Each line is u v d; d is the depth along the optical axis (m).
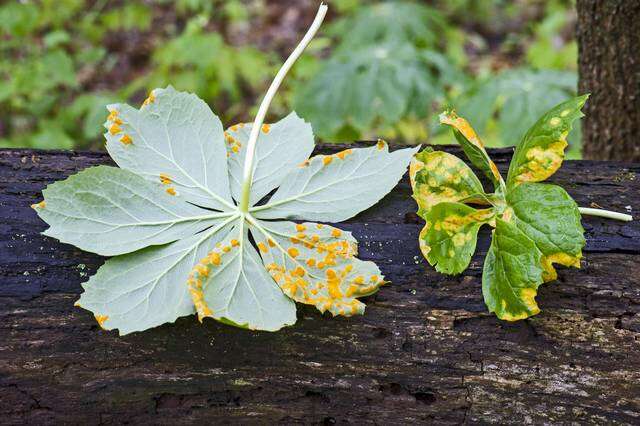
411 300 1.15
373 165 1.18
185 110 1.18
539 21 2.78
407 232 1.17
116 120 1.17
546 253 1.12
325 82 1.65
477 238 1.17
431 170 1.16
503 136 1.54
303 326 1.14
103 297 1.11
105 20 2.32
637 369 1.14
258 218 1.16
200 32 2.11
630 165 1.22
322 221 1.16
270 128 1.21
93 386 1.13
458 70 1.71
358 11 2.20
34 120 2.12
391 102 1.61
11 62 2.22
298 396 1.14
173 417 1.14
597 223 1.18
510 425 1.15
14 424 1.13
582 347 1.14
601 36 1.39
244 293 1.11
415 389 1.14
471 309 1.15
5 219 1.16
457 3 2.79
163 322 1.10
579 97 1.13
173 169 1.17
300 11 2.77
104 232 1.13
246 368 1.14
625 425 1.14
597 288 1.15
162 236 1.13
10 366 1.13
